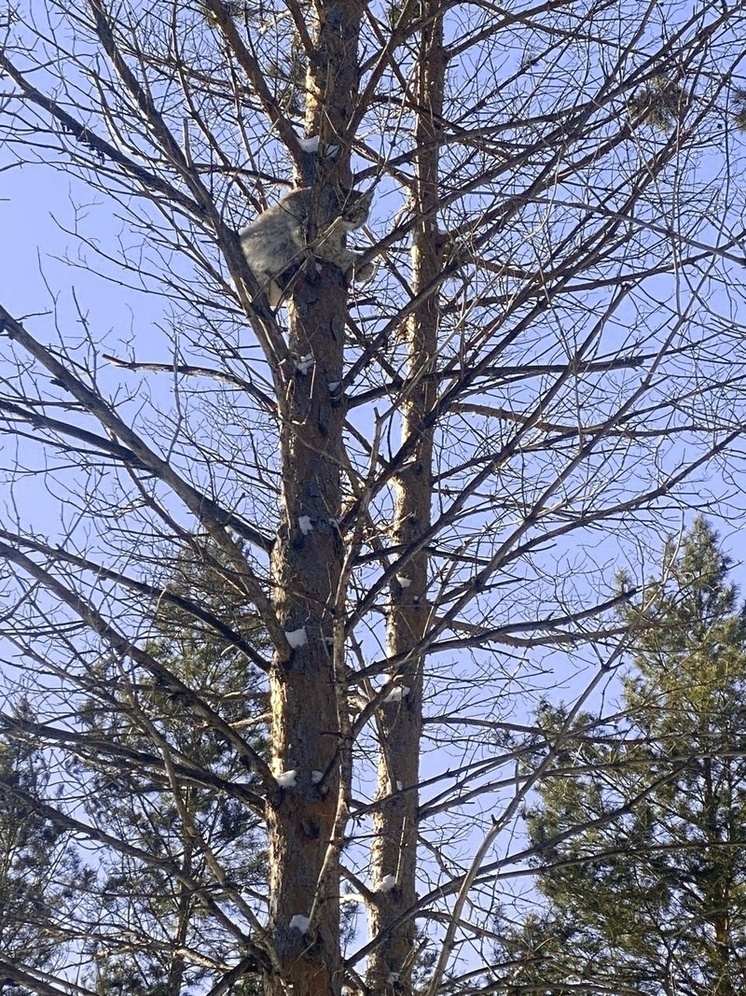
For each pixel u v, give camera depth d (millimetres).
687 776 11086
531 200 5402
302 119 7051
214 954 7137
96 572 5562
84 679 5398
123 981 7652
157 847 6285
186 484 5555
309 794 5473
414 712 7418
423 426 5559
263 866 9312
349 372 6293
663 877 9453
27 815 6059
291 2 6520
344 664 5066
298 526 5980
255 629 6863
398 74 7078
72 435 5684
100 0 5555
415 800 7219
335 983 5160
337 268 6637
